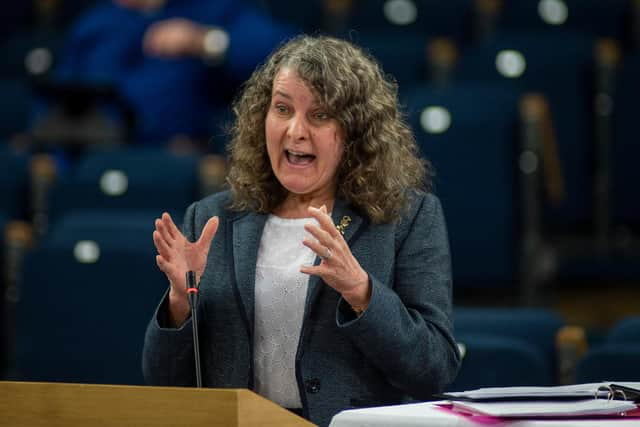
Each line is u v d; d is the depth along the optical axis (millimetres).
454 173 10289
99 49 12406
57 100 11281
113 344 8773
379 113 4926
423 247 4941
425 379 4727
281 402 4863
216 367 4891
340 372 4781
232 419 3549
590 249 11047
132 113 11398
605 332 9547
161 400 3648
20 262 9367
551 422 3705
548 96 11406
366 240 4906
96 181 10328
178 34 12055
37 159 10828
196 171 10352
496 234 10227
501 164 10234
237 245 4992
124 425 3711
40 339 8852
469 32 13578
